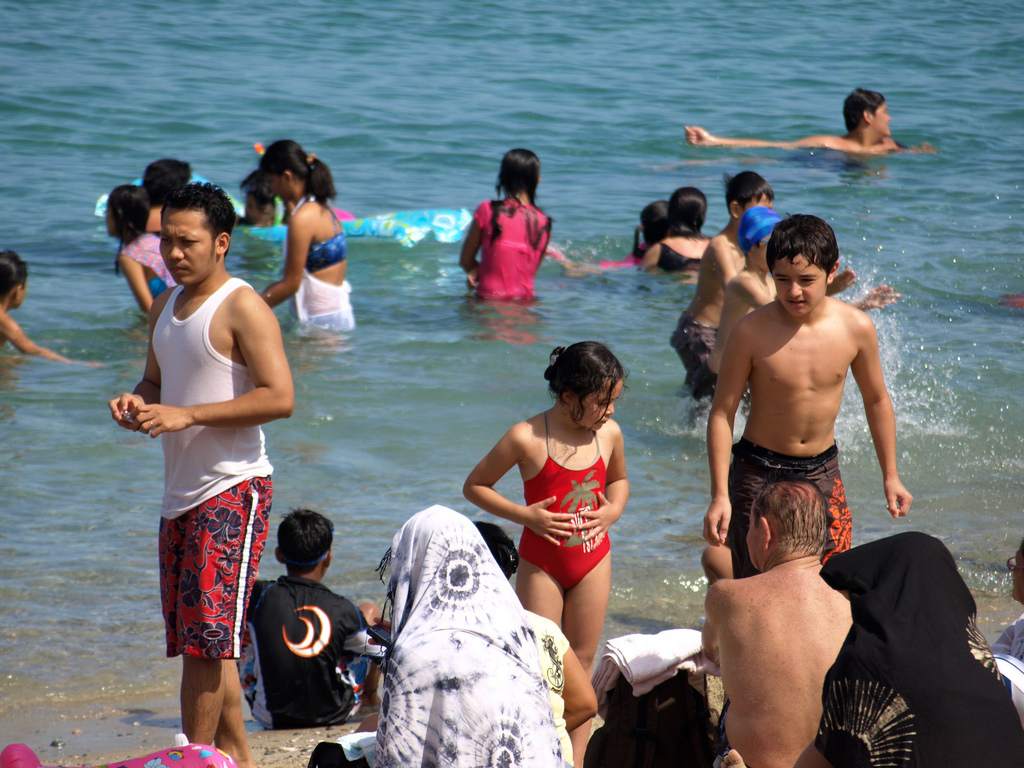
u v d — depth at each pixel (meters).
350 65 73.81
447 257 43.19
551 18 94.50
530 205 38.12
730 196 27.77
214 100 62.97
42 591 19.55
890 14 103.44
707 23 96.06
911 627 9.23
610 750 13.02
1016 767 8.83
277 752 15.88
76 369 30.52
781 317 16.55
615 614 19.53
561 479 15.38
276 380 13.09
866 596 9.52
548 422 15.58
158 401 14.11
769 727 11.23
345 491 24.12
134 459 25.36
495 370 31.64
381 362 31.88
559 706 12.08
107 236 42.50
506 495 24.36
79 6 86.38
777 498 12.07
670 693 12.97
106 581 20.05
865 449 27.56
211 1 92.50
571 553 15.40
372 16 90.44
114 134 55.75
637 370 32.16
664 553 21.89
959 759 8.80
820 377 16.39
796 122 65.06
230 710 13.83
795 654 11.33
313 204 33.47
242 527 13.19
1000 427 28.58
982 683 9.03
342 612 17.78
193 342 13.16
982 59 83.56
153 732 15.70
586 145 59.16
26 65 67.06
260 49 76.75
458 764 9.75
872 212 48.69
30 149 52.78
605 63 78.69
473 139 59.16
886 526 23.19
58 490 23.52
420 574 10.59
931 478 25.81
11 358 30.92
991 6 108.75
